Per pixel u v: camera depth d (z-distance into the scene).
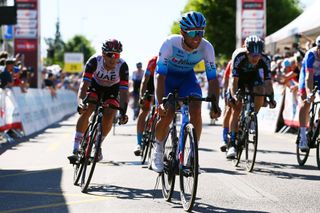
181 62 11.20
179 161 10.19
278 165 15.30
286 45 40.22
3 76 22.98
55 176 13.58
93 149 11.98
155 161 10.98
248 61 14.56
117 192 11.56
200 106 10.83
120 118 12.52
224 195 11.15
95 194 11.34
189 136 9.90
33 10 47.38
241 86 15.20
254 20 45.84
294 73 24.86
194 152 9.56
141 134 16.16
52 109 37.28
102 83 13.36
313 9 30.81
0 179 13.29
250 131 14.20
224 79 17.59
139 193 11.45
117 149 19.17
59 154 18.14
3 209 10.09
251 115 14.25
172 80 11.55
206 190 11.63
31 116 27.94
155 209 9.98
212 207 10.09
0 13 27.69
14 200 10.85
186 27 10.42
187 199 9.84
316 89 14.70
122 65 12.98
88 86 12.86
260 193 11.34
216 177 13.20
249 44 14.15
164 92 11.12
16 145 21.08
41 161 16.44
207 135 24.28
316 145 14.90
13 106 24.16
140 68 30.52
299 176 13.42
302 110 15.23
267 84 14.76
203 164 15.34
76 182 12.41
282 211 9.77
